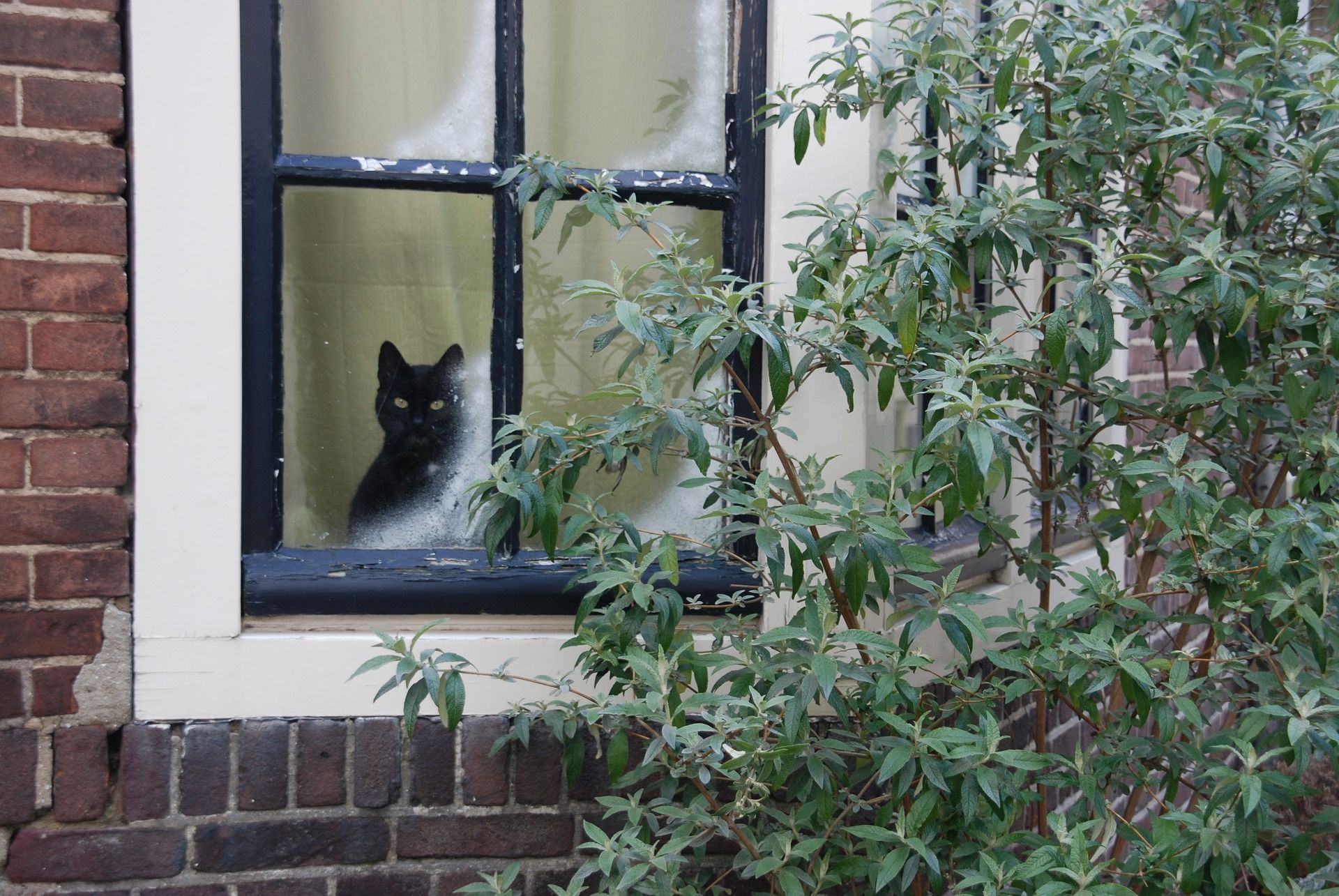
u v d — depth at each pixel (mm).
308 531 1996
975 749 1473
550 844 1925
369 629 1922
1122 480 1900
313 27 1979
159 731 1814
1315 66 1860
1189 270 1675
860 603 1510
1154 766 1826
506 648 1920
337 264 1999
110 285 1780
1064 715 2711
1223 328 1776
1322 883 1531
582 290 1552
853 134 2041
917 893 1750
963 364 1520
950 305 1749
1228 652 1798
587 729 1916
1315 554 1523
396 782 1885
